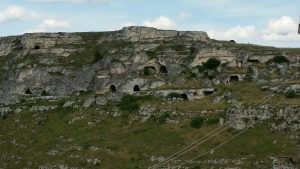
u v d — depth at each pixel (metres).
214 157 142.38
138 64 196.00
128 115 171.25
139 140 157.12
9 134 178.38
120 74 194.88
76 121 173.88
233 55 189.88
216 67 188.12
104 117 172.88
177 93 178.38
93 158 150.38
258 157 138.88
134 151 152.00
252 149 143.00
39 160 157.50
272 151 139.62
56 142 165.38
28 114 187.25
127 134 161.38
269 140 144.50
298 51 190.88
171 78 188.50
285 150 138.25
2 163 162.50
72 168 148.62
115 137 160.88
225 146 146.38
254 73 181.62
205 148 147.38
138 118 168.38
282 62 184.88
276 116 151.62
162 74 193.00
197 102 172.00
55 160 154.75
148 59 196.00
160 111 167.88
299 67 181.50
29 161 158.62
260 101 161.38
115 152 152.75
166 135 156.88
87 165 148.25
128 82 188.88
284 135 144.75
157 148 151.38
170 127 160.25
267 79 177.38
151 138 156.88
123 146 155.25
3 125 185.25
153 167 142.38
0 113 193.38
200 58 190.88
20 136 175.12
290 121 148.00
